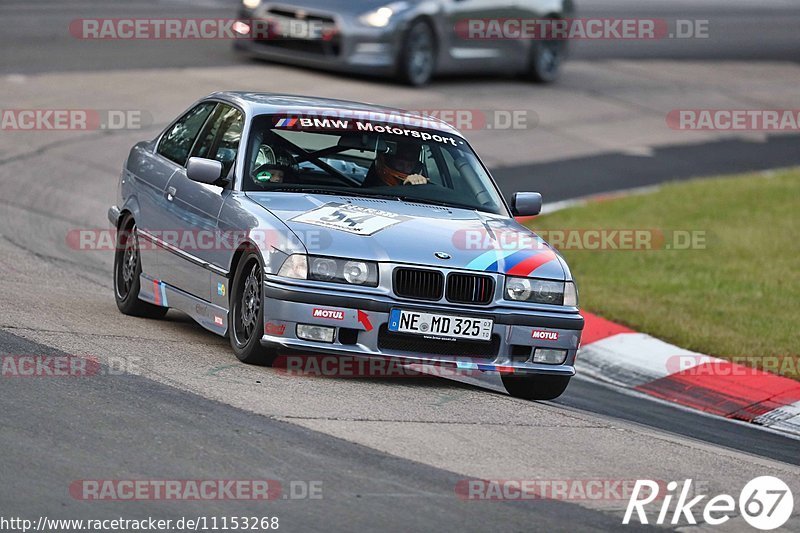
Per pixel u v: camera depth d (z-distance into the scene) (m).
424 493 20.25
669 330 39.91
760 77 98.06
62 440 20.95
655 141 74.94
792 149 76.88
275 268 26.70
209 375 26.33
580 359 37.91
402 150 31.11
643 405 32.94
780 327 40.75
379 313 26.53
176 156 33.09
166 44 80.50
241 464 20.69
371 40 74.50
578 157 68.62
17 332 28.28
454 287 27.11
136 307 33.28
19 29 80.12
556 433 25.31
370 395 26.45
